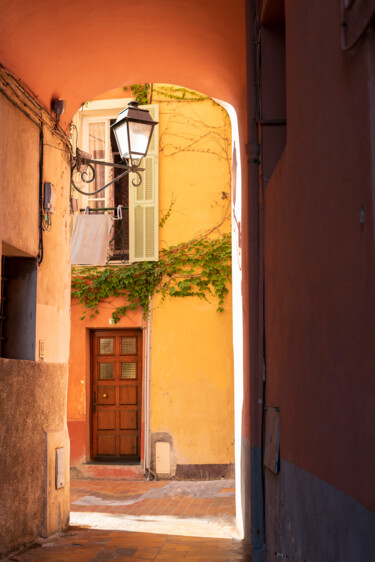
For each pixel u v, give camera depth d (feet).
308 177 10.03
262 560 16.40
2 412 19.70
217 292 39.63
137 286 39.99
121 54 25.79
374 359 6.48
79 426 39.93
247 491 22.36
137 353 41.19
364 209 6.81
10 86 20.52
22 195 21.72
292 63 11.56
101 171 41.93
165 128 40.70
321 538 9.07
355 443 7.23
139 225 40.14
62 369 25.30
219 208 40.01
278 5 15.39
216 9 21.20
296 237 11.18
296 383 11.27
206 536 23.72
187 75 27.96
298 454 11.04
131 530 24.81
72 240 39.78
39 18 20.92
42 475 22.93
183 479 38.81
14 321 22.82
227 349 39.50
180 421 39.22
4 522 19.72
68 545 21.68
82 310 40.65
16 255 22.62
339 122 7.92
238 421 25.93
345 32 7.54
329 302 8.57
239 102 25.46
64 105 25.08
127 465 39.24
